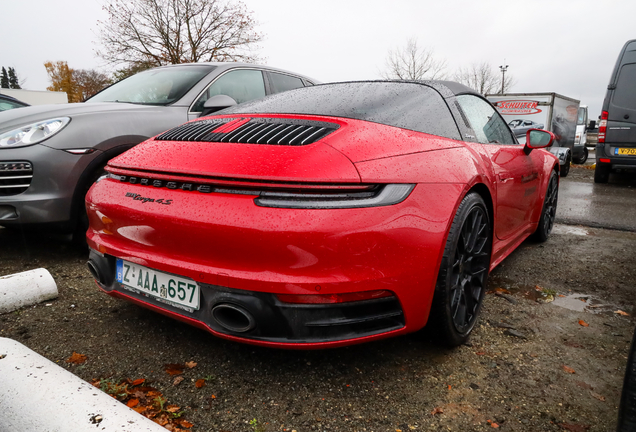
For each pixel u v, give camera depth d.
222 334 1.54
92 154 2.91
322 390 1.65
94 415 1.26
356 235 1.43
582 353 1.96
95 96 3.89
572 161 14.86
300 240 1.39
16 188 2.73
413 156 1.70
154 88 3.69
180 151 1.73
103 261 1.88
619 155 8.10
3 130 2.77
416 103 2.08
